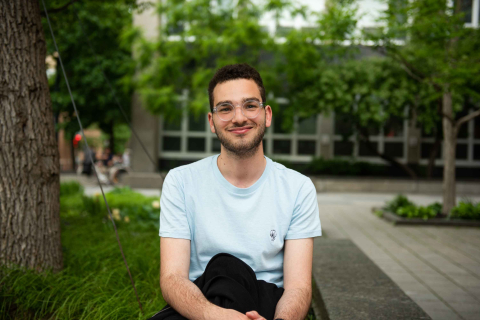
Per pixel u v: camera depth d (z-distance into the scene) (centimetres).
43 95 312
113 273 325
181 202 184
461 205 804
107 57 1656
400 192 1477
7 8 297
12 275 286
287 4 1077
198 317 159
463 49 738
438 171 1803
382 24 791
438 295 384
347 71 1368
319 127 1767
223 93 182
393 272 464
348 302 275
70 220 614
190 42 1248
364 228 753
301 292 173
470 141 1786
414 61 940
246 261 179
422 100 1280
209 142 1764
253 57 1273
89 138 3164
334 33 778
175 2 1217
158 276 337
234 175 184
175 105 1373
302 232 184
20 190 301
